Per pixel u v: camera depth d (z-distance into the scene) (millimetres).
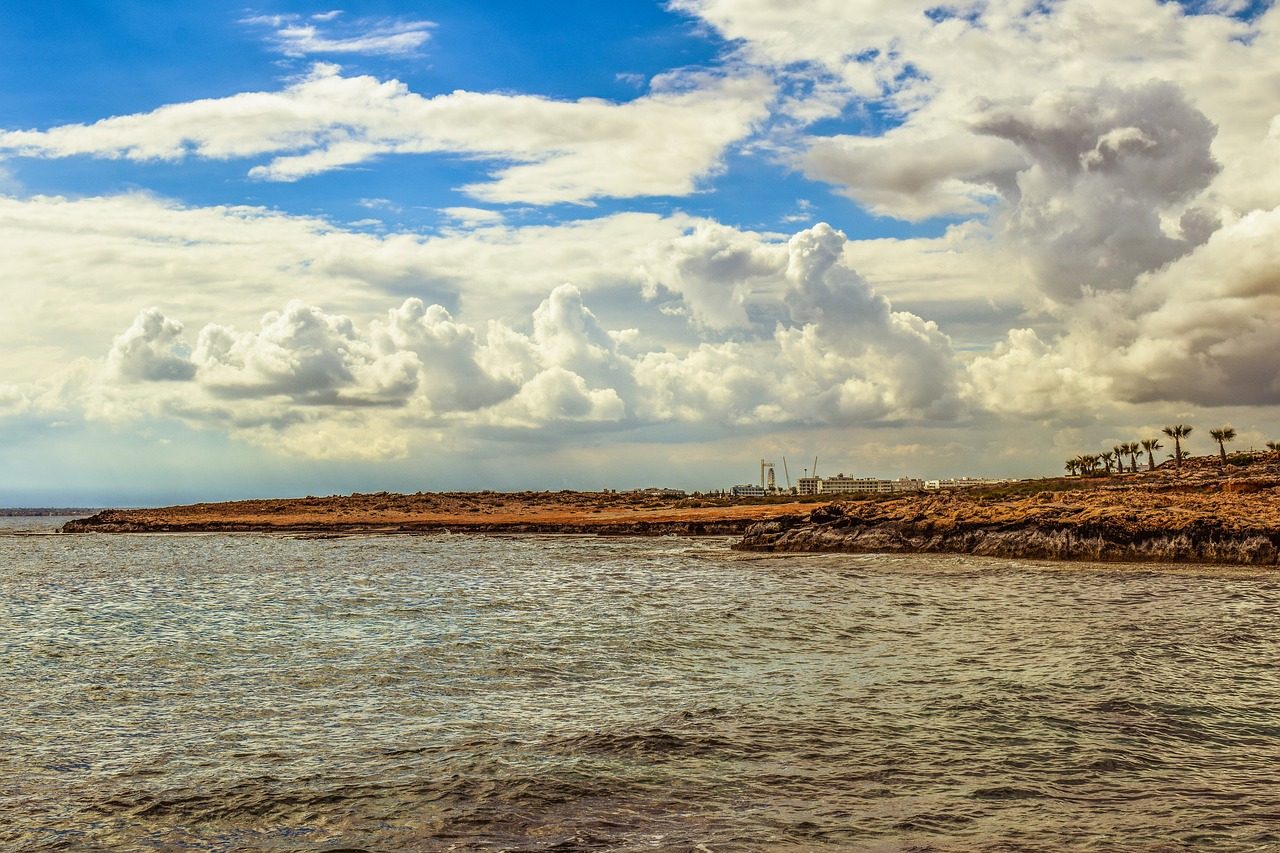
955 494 130250
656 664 26234
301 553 84000
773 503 147750
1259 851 12570
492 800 14844
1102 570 56094
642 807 14492
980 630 31812
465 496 172250
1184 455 167875
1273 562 57719
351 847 13078
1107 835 13156
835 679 23719
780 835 13289
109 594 48875
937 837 13164
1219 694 21328
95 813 14562
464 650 28781
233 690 23281
